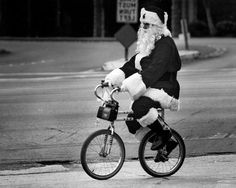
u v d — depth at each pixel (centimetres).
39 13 7319
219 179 1002
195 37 6962
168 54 959
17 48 5247
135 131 1012
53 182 1001
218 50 4566
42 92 2230
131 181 996
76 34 7500
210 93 2070
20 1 7275
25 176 1054
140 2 7050
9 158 1201
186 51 4097
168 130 1001
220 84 2373
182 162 1041
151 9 976
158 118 989
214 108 1738
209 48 4641
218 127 1477
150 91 970
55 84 2581
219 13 7875
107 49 4928
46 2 7319
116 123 1512
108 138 990
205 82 2467
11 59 4503
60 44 5606
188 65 3547
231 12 7850
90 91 2219
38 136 1391
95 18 7038
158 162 1027
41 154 1231
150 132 1006
